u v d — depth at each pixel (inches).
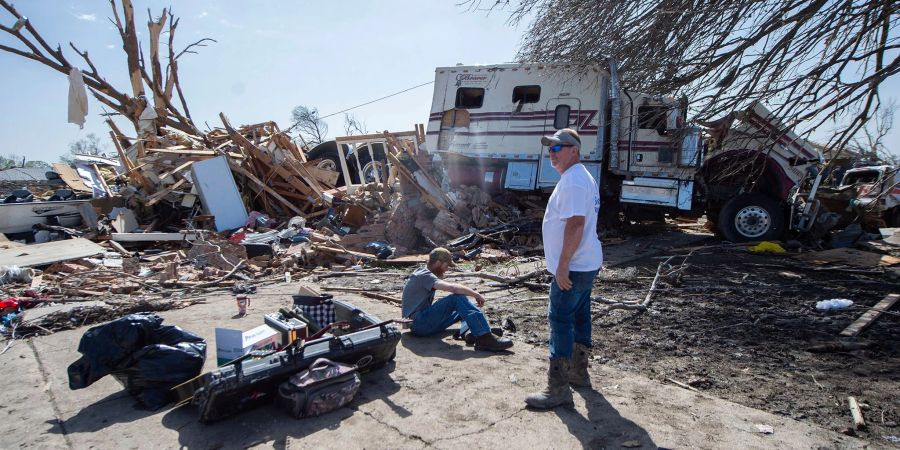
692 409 124.9
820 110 216.1
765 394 138.2
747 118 245.9
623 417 120.3
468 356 162.4
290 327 142.3
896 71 199.8
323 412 122.0
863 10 211.3
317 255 358.3
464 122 473.4
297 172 505.7
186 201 460.8
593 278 126.4
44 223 411.2
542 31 349.4
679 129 317.4
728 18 244.4
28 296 252.5
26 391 139.4
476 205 446.0
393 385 139.5
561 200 121.0
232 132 508.4
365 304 234.4
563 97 435.8
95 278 295.4
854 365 158.1
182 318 212.1
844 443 108.7
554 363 124.6
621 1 275.7
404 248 397.1
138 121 615.2
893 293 241.8
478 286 275.9
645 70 272.2
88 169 509.7
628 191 434.3
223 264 336.5
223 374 115.8
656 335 190.1
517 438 111.0
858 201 404.8
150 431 116.3
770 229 411.5
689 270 310.3
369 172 603.2
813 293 249.0
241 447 108.7
